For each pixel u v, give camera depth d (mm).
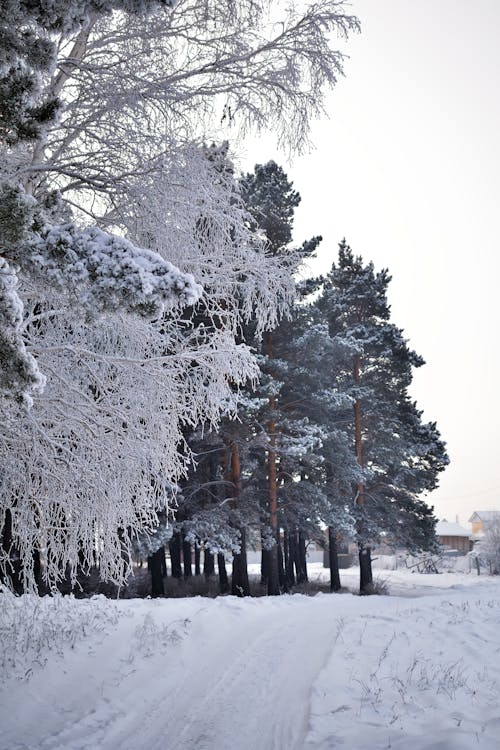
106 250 5410
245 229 9812
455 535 99312
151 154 8391
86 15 5617
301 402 26984
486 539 59469
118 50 8617
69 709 8055
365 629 12266
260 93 9023
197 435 22000
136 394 8688
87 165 8102
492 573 56344
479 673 8812
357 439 31938
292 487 26516
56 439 8242
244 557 23703
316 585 33312
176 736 6988
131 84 8273
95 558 8820
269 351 25609
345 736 6496
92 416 8312
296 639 11594
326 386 29109
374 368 32969
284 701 7934
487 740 6062
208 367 9328
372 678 8641
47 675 9039
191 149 8633
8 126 5176
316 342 25484
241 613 14125
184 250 9086
